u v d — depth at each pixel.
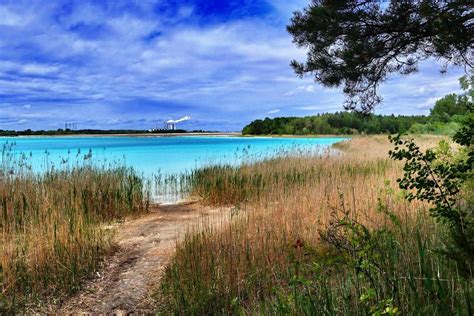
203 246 5.05
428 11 4.87
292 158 14.80
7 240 5.74
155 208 10.58
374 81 6.67
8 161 9.49
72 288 4.71
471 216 2.96
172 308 4.15
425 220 4.58
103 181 9.91
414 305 2.58
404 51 6.20
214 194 10.98
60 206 7.12
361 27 6.00
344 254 2.99
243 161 15.02
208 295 4.25
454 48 5.58
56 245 5.23
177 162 22.47
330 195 6.57
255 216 5.89
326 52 6.61
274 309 3.47
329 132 81.31
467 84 6.54
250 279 4.36
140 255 5.95
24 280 4.75
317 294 3.12
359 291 2.87
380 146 22.08
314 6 6.40
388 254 3.28
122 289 4.73
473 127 2.81
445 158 3.42
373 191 6.29
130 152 30.09
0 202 7.50
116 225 8.23
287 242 4.80
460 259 2.62
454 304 2.55
